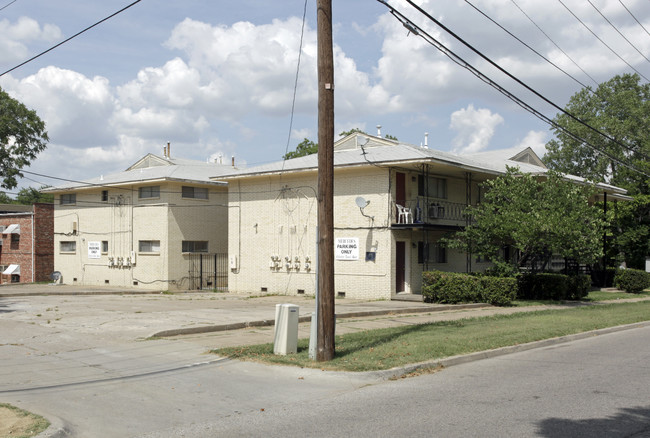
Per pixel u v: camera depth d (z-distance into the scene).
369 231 25.67
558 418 7.28
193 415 7.69
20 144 45.25
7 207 52.06
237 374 10.09
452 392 8.84
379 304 22.73
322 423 7.22
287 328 11.57
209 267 35.28
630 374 10.13
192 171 36.66
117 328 14.88
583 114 56.69
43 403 8.18
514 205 23.28
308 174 28.28
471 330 15.04
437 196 28.17
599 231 23.86
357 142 28.53
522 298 26.39
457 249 27.20
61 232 40.28
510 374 10.26
